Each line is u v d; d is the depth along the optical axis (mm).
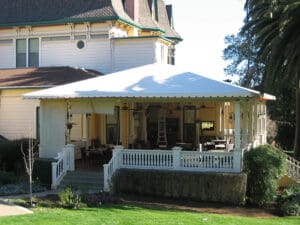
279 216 19188
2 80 30625
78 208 16875
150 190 21234
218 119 31594
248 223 15633
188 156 21484
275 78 27859
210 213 18312
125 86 22609
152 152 21828
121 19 32969
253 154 21188
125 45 32781
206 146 27688
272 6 28094
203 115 31859
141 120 30656
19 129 29953
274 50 26125
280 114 47125
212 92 20734
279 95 45000
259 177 20734
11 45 35094
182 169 21469
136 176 21375
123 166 22156
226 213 18875
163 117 30812
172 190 20969
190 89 21281
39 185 21812
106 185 21172
